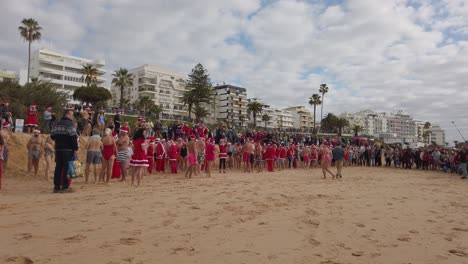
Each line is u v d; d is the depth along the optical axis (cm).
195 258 404
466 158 1891
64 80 7644
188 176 1523
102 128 1933
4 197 789
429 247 504
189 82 7050
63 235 471
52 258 379
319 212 723
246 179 1436
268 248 461
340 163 1639
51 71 7494
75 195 834
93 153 1134
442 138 18425
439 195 1079
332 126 9788
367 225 625
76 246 425
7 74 6581
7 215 584
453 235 577
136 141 1056
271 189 1064
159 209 677
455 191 1213
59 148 891
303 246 479
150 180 1283
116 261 379
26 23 5053
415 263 432
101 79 8200
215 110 11112
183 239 480
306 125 14362
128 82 7100
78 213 612
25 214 595
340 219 664
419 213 758
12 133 1486
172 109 9438
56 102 3616
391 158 3103
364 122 16625
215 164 2355
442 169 2545
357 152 3241
